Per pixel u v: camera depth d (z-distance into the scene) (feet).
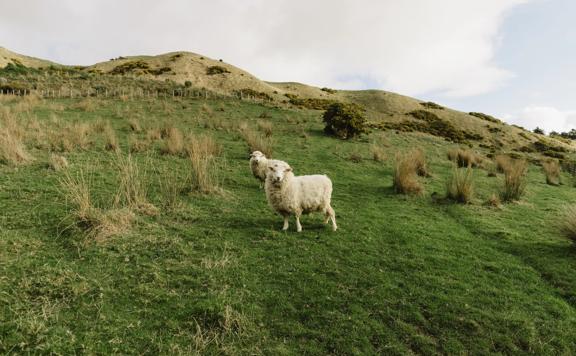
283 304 17.76
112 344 14.08
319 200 26.94
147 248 21.75
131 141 51.29
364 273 21.31
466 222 33.58
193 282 18.79
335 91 284.00
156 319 15.84
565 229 28.04
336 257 23.24
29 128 50.24
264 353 14.67
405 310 18.03
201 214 28.63
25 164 35.53
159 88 131.13
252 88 208.13
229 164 48.73
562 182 65.36
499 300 19.36
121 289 17.58
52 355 13.16
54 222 23.49
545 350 15.92
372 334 16.22
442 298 19.11
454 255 25.17
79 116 72.84
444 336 16.44
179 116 86.07
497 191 48.06
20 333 13.79
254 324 16.21
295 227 28.09
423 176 54.44
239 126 78.84
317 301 18.20
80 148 45.55
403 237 27.61
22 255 19.16
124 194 27.89
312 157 60.13
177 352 14.19
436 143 101.86
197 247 22.81
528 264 24.73
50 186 30.14
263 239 24.97
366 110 215.92
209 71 223.30
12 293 16.07
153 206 27.78
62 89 108.68
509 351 15.79
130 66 214.48
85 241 21.27
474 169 65.51
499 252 26.48
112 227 22.88
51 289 16.67
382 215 33.47
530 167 80.02
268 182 26.23
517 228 32.48
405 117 201.77
